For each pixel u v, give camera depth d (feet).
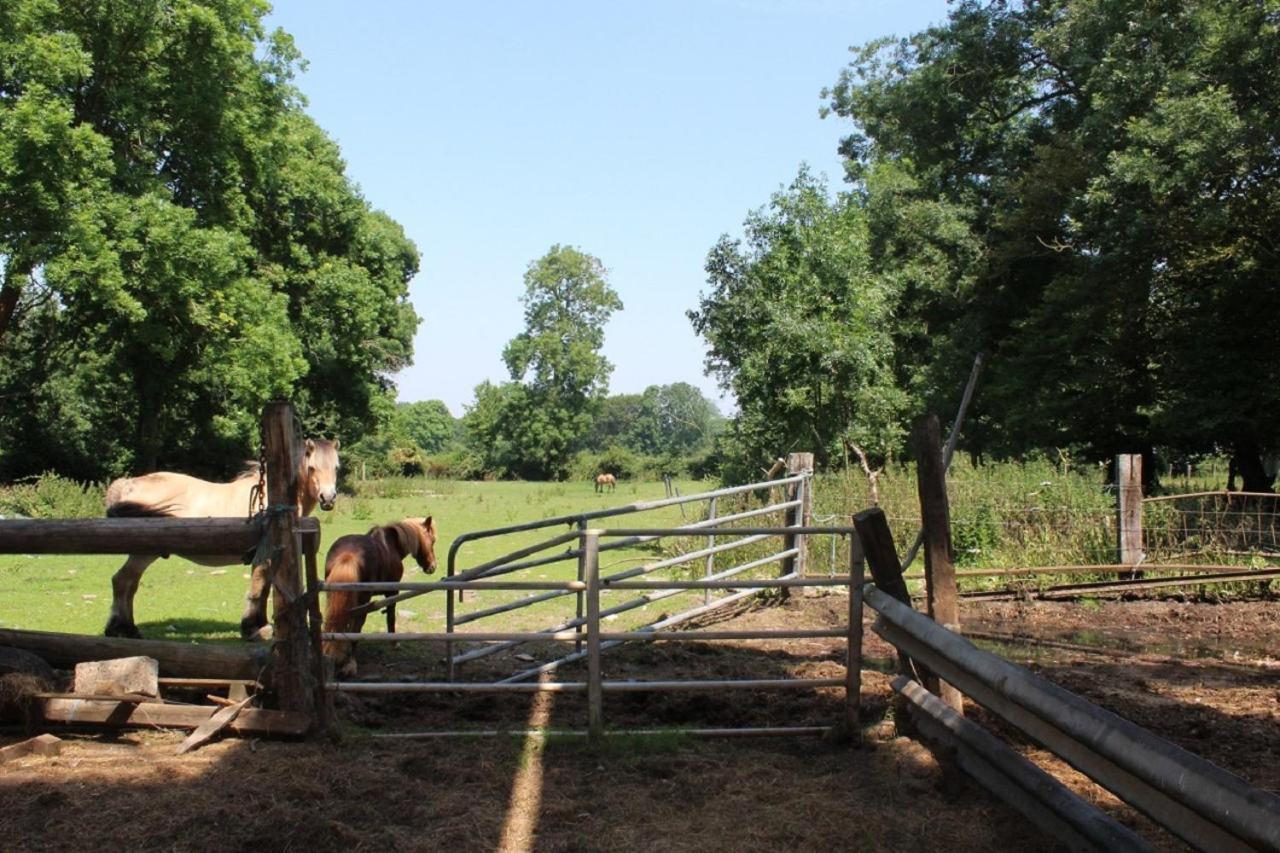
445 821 14.85
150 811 14.80
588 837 14.29
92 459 118.52
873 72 126.00
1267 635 32.68
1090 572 40.96
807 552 40.11
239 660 18.93
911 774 16.70
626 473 245.24
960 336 99.81
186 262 80.89
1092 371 82.17
